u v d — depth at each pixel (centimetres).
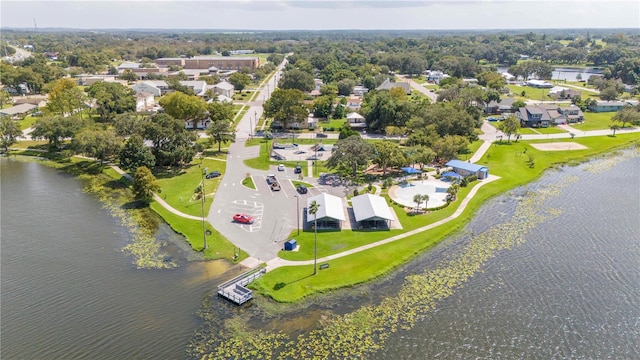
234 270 7281
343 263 7444
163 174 11794
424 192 10600
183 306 6391
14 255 7819
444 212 9500
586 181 11788
